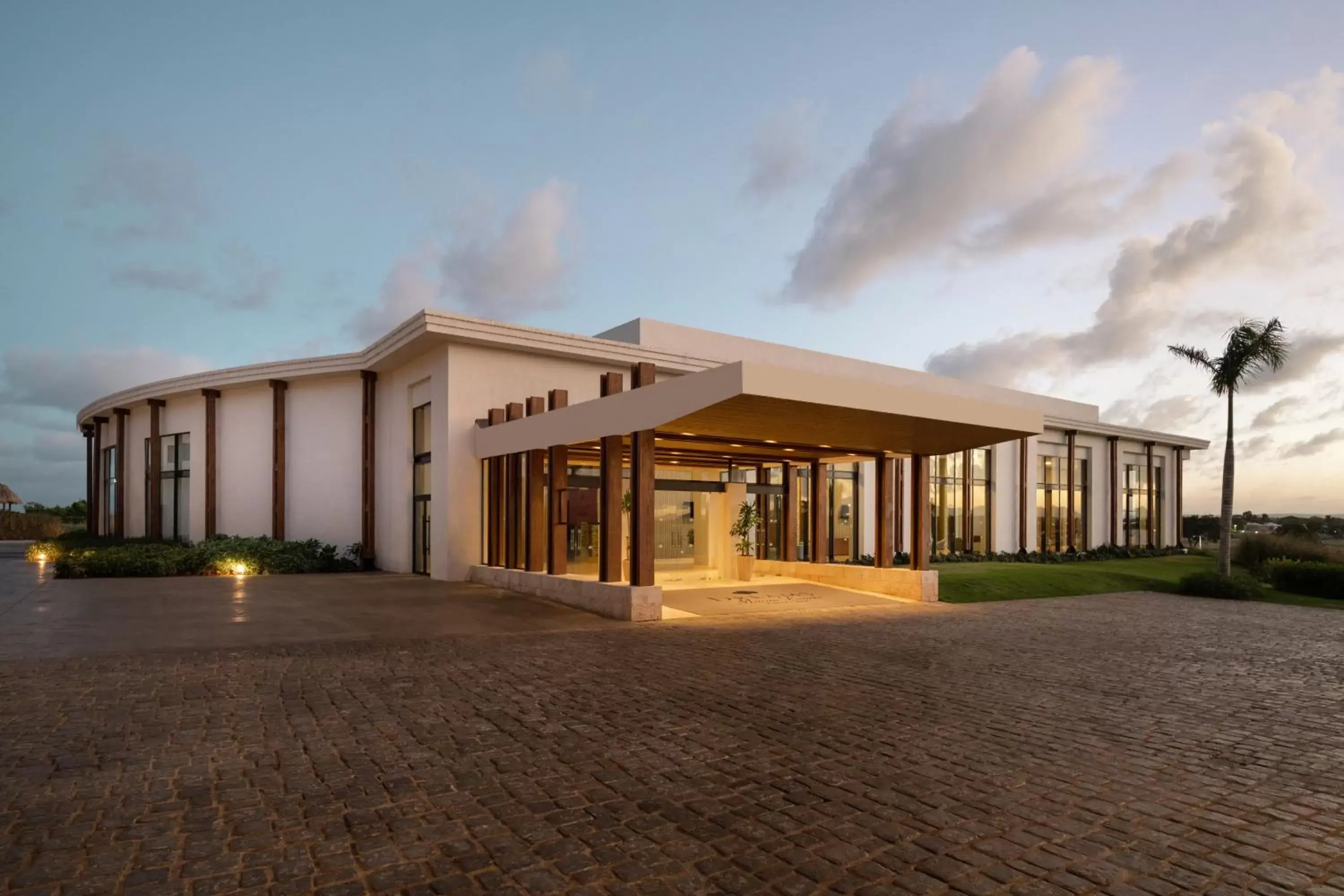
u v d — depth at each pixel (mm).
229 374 23109
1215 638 11914
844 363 29047
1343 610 16750
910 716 6605
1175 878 3660
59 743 5488
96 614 11797
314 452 22562
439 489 18500
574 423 14203
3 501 48281
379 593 15328
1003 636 11508
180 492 25031
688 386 11430
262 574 19422
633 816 4316
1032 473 34844
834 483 28094
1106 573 24125
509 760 5250
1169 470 43188
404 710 6547
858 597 16328
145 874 3525
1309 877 3693
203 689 7145
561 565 14758
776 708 6797
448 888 3439
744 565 18844
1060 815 4418
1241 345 21953
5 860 3652
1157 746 5840
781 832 4117
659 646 9969
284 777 4859
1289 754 5707
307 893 3379
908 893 3457
